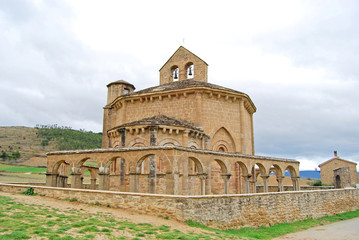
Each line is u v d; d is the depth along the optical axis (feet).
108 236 35.22
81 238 32.94
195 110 91.56
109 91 123.03
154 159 69.87
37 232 33.22
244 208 57.41
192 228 44.70
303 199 75.51
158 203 49.06
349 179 146.10
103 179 68.90
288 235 56.75
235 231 53.06
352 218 84.79
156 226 42.60
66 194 58.34
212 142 92.22
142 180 75.66
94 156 71.41
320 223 72.69
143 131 78.69
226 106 97.40
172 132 79.92
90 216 45.24
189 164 78.54
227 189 73.87
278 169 91.04
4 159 315.99
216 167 89.35
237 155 77.82
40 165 293.64
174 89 93.86
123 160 80.07
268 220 62.59
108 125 118.01
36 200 55.88
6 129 512.63
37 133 492.13
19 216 40.14
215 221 51.08
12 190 66.13
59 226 37.50
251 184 94.89
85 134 518.78
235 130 97.76
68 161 75.00
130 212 50.37
